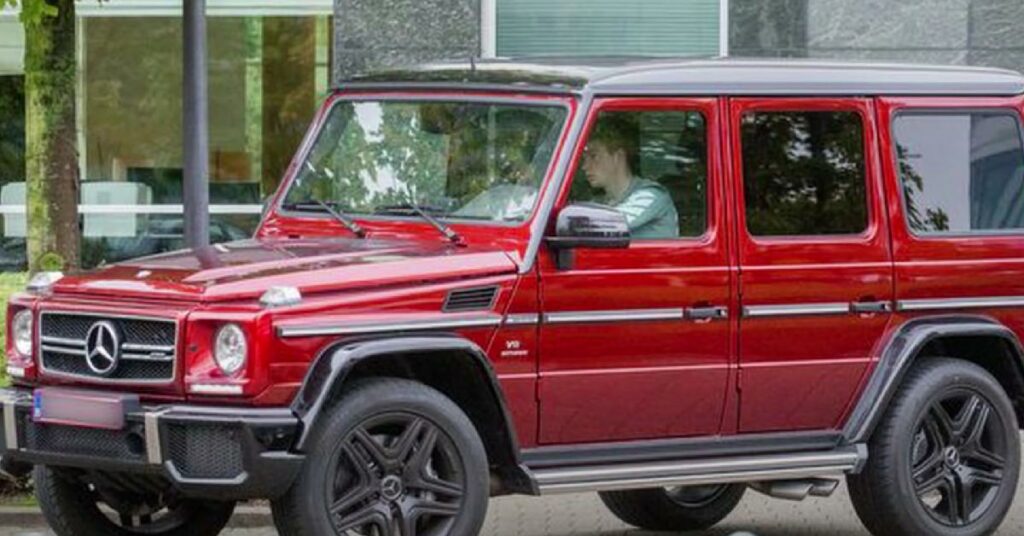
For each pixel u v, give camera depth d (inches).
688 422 436.8
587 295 419.2
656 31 794.8
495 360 408.8
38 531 487.8
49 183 540.7
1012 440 474.9
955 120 475.8
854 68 464.1
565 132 422.6
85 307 399.5
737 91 443.5
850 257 455.2
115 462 389.4
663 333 429.7
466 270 405.7
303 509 382.9
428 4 787.4
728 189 440.1
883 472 459.5
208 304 385.1
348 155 453.4
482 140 433.7
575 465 422.6
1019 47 778.8
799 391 450.0
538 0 794.8
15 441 405.7
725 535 503.2
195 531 443.5
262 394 379.9
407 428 395.2
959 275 470.3
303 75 807.1
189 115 538.9
